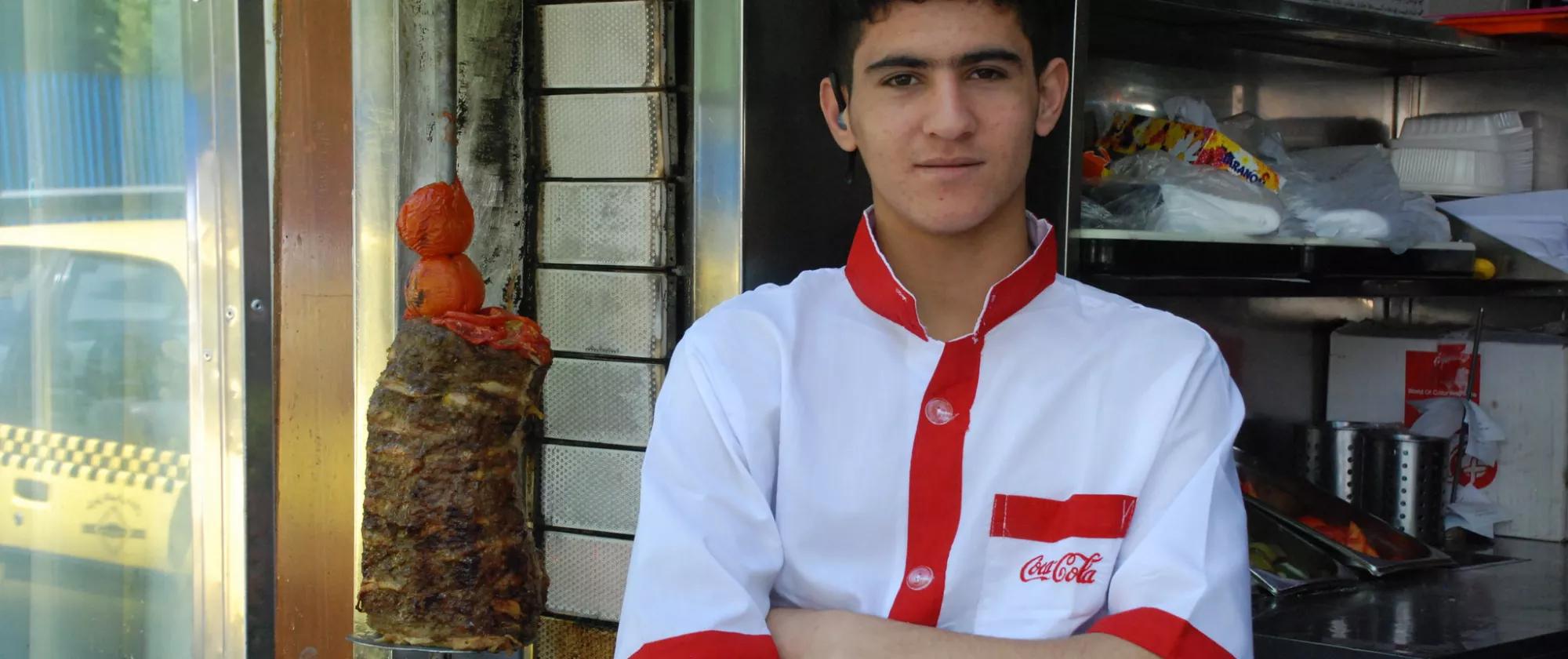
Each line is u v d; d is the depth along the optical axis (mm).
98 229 2131
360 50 1918
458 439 1667
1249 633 1156
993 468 1206
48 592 2197
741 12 1775
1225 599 1145
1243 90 2643
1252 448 2750
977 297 1248
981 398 1222
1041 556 1202
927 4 1154
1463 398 2709
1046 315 1244
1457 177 2680
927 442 1215
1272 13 2260
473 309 1722
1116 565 1197
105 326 2143
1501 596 2146
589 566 1967
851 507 1206
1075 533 1198
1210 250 2062
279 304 2039
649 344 1910
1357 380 2830
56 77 2113
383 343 1945
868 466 1213
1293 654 1840
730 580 1159
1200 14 2260
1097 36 2369
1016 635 1185
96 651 2199
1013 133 1182
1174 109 2387
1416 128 2844
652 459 1230
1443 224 2510
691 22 1873
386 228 1931
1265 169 2248
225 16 2021
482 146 1942
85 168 2125
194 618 2145
